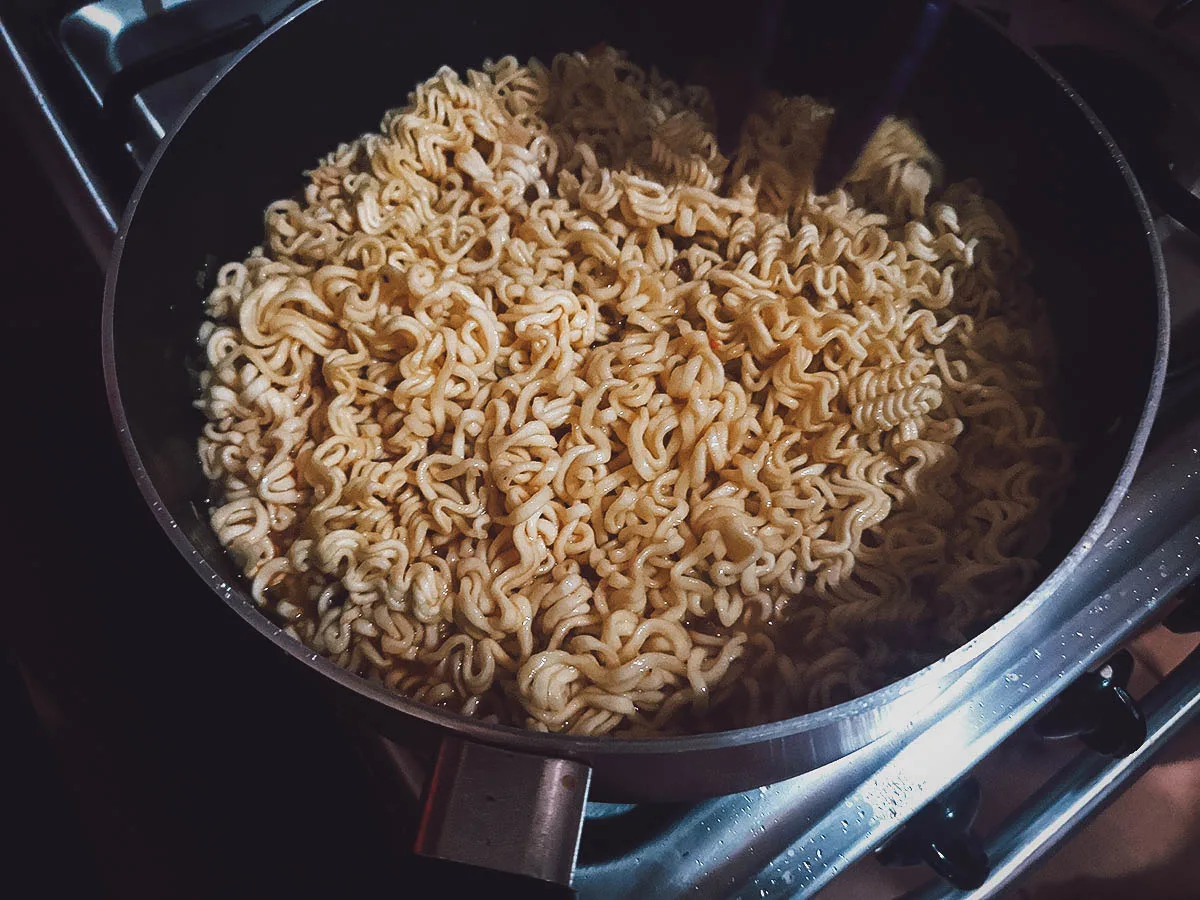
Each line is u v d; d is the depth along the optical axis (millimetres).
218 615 311
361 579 275
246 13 356
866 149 346
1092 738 268
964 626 270
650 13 352
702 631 282
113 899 305
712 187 352
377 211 338
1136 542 261
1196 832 394
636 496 290
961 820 272
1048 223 313
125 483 329
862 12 320
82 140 315
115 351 242
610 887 229
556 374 306
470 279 332
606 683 263
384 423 306
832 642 278
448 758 194
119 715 308
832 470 309
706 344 306
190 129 283
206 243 312
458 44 354
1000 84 305
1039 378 311
